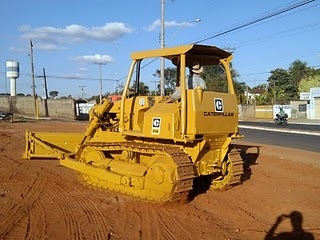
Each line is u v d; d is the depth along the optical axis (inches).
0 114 1497.3
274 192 397.4
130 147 360.5
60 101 2094.0
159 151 334.6
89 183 402.3
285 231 283.3
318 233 278.8
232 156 381.7
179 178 310.3
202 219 305.9
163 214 316.5
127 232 273.1
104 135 407.5
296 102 2447.1
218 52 351.9
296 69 4190.5
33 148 451.8
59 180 440.5
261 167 538.3
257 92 3735.2
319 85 3314.5
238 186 418.6
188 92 325.7
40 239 255.6
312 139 996.6
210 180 398.3
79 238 259.0
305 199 372.8
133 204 342.6
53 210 323.6
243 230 283.9
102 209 327.9
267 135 1123.9
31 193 379.6
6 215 307.4
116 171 364.8
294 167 539.5
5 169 499.8
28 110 2278.5
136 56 363.9
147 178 336.2
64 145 461.4
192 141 325.1
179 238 263.1
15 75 2687.0
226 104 351.9
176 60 360.5
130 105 374.6
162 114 335.3
